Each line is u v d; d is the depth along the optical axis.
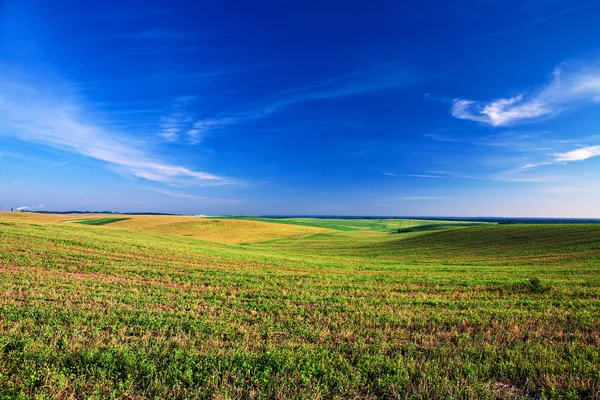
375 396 6.82
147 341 9.34
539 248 43.91
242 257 34.72
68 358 7.99
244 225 101.75
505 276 23.89
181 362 7.90
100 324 10.97
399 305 14.77
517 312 13.05
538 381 7.19
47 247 28.05
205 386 6.96
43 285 16.72
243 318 12.36
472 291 18.16
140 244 36.12
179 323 11.30
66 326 10.52
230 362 8.00
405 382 7.11
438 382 7.11
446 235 66.94
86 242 32.22
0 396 6.36
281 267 29.12
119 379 7.20
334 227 129.38
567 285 18.86
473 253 45.97
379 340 9.87
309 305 14.71
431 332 10.70
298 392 6.83
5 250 25.58
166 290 17.03
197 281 20.02
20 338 9.21
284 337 10.35
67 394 6.61
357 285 19.73
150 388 6.83
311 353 8.63
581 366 7.78
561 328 11.03
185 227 95.25
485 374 7.60
